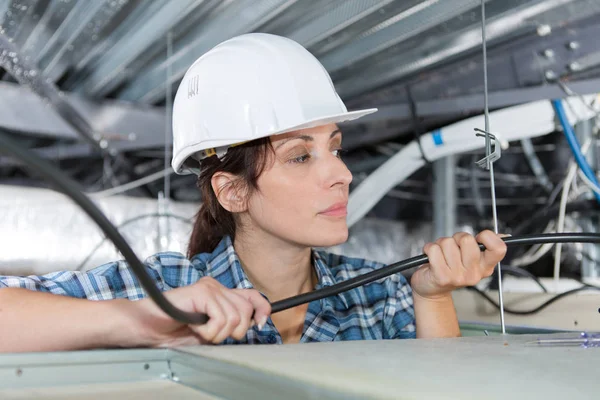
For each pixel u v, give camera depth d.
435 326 0.89
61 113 1.62
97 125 1.80
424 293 0.89
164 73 1.64
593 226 1.54
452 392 0.31
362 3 1.18
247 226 0.92
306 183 0.81
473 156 1.98
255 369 0.39
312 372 0.36
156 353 0.50
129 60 1.53
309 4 1.22
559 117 1.26
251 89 0.85
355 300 1.00
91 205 0.39
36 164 0.36
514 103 1.37
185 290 0.61
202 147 0.88
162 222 1.96
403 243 2.35
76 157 2.23
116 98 1.87
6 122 1.75
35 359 0.45
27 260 1.81
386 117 1.69
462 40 1.34
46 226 1.83
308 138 0.82
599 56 1.20
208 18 1.31
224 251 0.94
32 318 0.65
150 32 1.38
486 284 1.57
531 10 1.18
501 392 0.31
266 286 0.93
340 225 0.81
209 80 0.88
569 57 1.25
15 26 1.39
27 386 0.45
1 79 1.86
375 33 1.33
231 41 0.91
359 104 1.73
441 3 1.18
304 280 0.95
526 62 1.32
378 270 0.75
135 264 0.43
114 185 2.10
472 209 2.17
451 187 1.91
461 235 0.82
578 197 1.54
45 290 0.82
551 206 1.51
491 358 0.43
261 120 0.83
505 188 2.13
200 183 0.94
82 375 0.47
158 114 1.90
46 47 1.50
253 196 0.84
